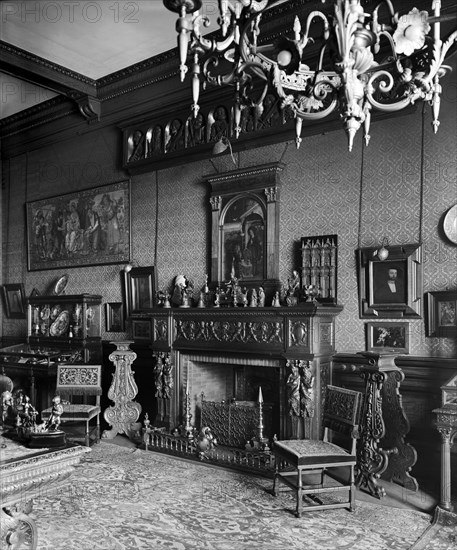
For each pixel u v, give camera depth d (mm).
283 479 6055
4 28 8680
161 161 9875
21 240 12773
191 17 3834
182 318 8688
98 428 8891
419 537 5172
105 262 10828
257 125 8523
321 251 7898
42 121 12008
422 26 3955
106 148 10992
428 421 6922
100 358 10570
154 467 7363
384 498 6191
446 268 6941
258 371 8922
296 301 7555
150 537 5133
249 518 5609
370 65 3893
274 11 8070
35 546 4434
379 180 7520
